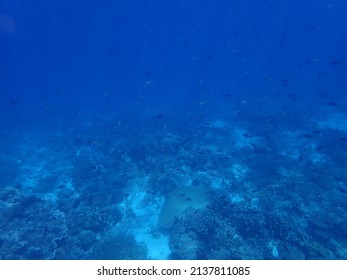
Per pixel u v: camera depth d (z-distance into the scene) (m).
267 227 12.34
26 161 22.78
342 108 30.28
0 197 14.16
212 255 11.16
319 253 10.94
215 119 30.55
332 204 14.06
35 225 12.66
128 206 15.04
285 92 40.41
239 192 15.45
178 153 19.69
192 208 13.70
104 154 22.14
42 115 39.62
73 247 12.15
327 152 19.92
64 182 18.59
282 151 20.91
